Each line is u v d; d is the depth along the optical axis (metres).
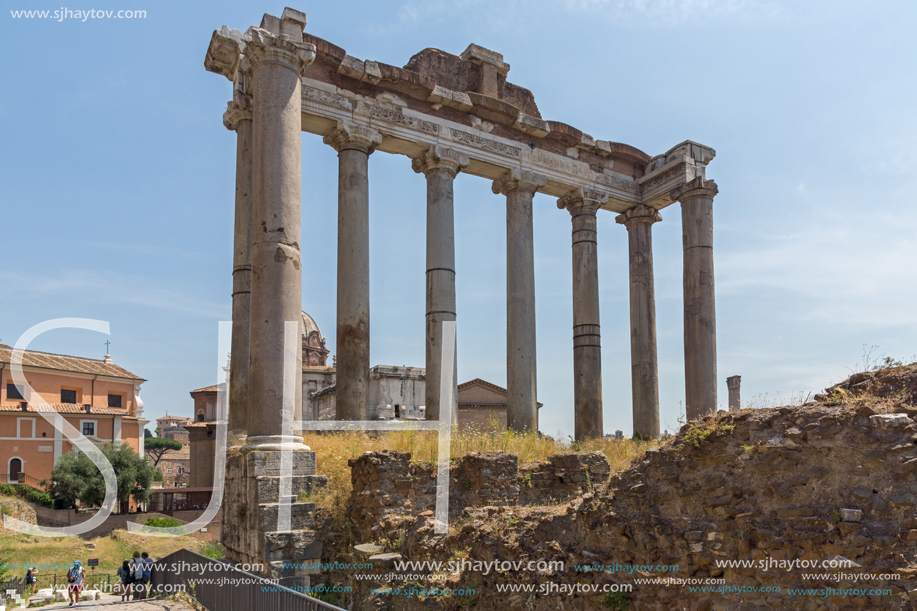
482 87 25.03
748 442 8.26
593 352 26.50
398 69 22.53
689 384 25.98
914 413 7.28
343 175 21.58
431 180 23.58
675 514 8.80
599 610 8.91
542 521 10.06
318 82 21.36
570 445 22.77
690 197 26.77
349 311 20.67
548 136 26.34
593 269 27.06
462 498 13.74
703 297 26.05
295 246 15.92
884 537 6.80
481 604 10.02
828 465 7.54
